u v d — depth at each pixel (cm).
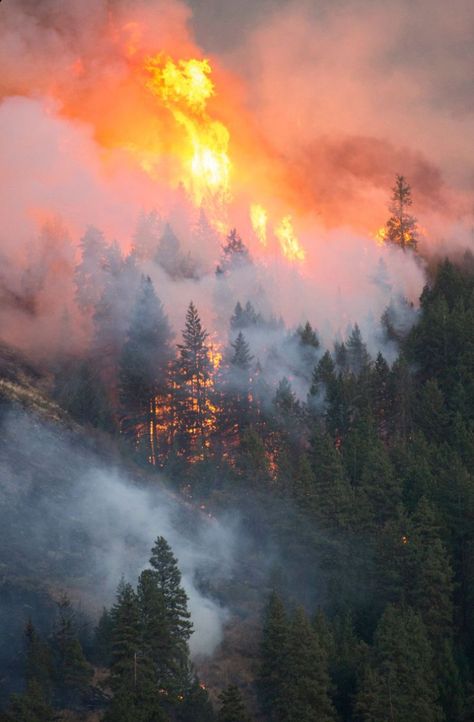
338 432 18000
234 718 11412
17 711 10362
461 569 15150
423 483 15738
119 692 10869
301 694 11950
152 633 11456
